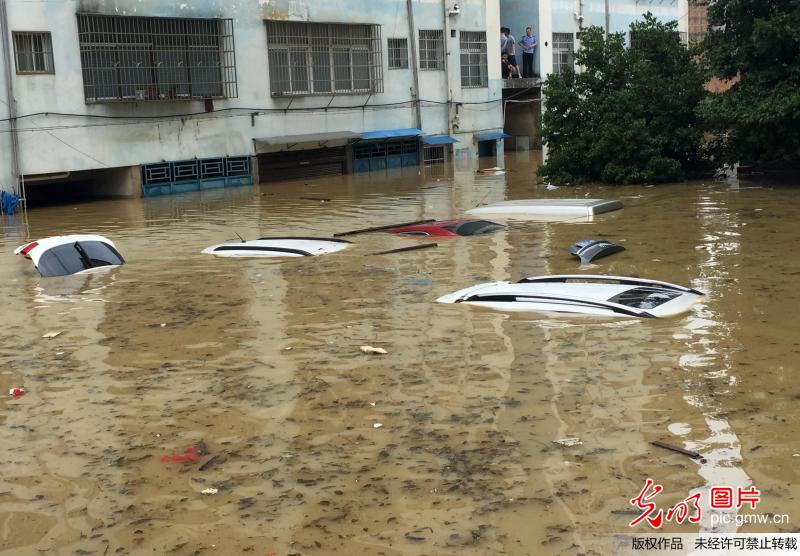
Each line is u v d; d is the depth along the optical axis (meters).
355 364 5.84
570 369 5.54
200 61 20.53
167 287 8.59
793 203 13.40
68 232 13.51
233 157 21.42
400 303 7.50
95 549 3.61
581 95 19.19
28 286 8.89
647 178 17.58
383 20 24.81
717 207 13.30
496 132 29.31
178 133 20.28
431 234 11.31
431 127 26.88
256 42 21.64
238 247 10.62
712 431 4.51
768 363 5.52
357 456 4.40
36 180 17.92
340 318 7.07
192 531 3.73
